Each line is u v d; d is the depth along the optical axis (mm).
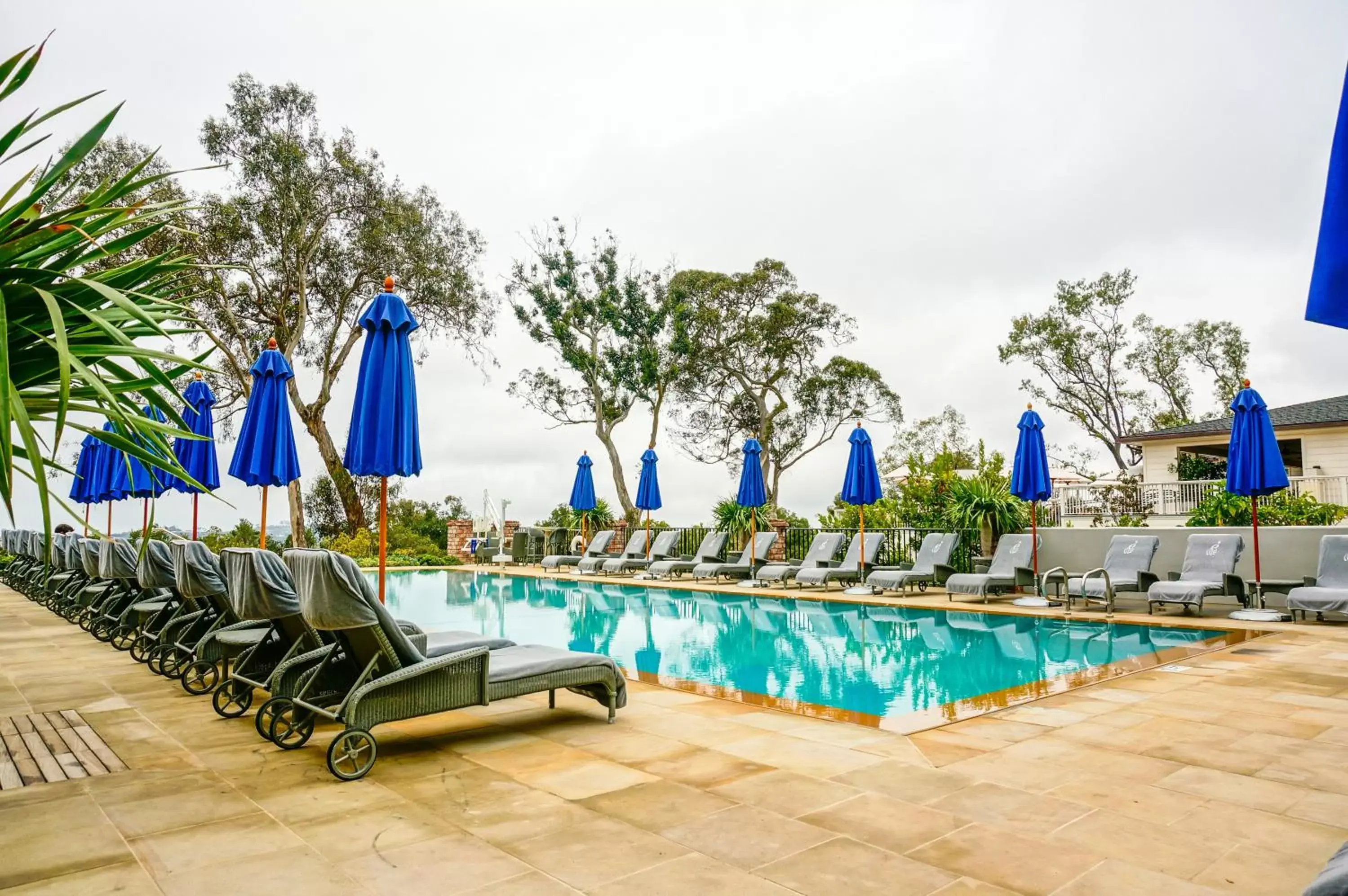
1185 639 7980
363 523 24359
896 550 15031
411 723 4688
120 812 3152
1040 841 2789
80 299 2830
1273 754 3867
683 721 4750
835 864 2602
